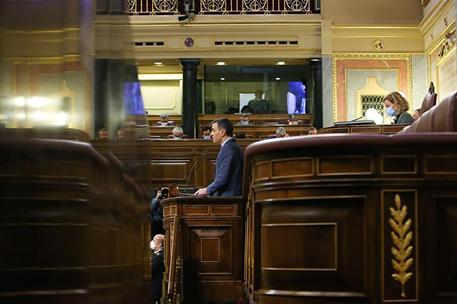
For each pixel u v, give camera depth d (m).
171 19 16.62
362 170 3.42
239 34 16.69
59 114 1.76
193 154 13.48
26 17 1.66
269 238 3.62
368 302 3.38
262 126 16.42
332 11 16.69
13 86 1.61
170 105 18.92
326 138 3.43
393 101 8.43
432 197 3.41
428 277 3.38
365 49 16.70
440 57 15.15
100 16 2.08
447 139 3.38
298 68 18.48
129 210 2.43
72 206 1.76
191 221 6.12
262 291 3.61
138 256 2.67
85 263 1.80
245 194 4.67
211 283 6.08
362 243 3.42
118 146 2.24
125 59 2.45
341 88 16.62
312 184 3.47
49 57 1.74
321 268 3.46
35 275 1.66
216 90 18.58
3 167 1.57
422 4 16.61
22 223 1.63
